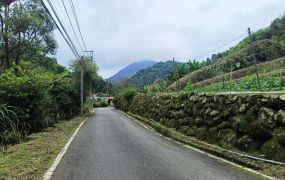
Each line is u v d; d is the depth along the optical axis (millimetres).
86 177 8164
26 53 43438
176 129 17344
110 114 40375
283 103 9430
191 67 32594
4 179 7703
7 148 13203
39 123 19859
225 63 22562
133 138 15773
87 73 45000
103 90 113938
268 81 14953
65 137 16281
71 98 35375
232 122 11641
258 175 8164
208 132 13219
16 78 18141
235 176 8141
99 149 12461
